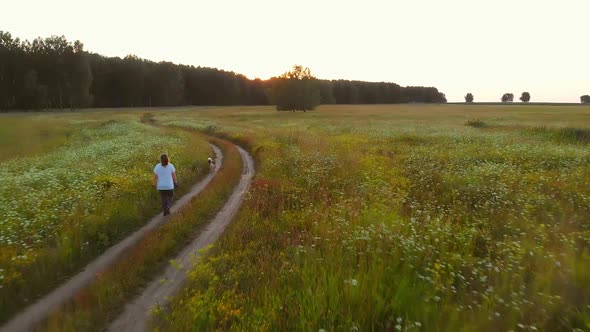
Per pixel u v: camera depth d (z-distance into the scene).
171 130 38.00
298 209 9.36
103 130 37.91
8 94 84.75
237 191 12.49
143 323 4.86
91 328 4.75
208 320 4.49
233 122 52.12
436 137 26.53
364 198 9.61
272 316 4.34
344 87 158.75
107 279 5.82
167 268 6.50
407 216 8.05
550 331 4.05
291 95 87.62
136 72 107.94
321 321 4.17
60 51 84.62
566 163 14.42
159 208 10.37
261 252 6.53
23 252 6.62
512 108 109.31
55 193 10.41
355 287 4.66
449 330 3.96
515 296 4.38
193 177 14.55
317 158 16.23
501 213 8.40
